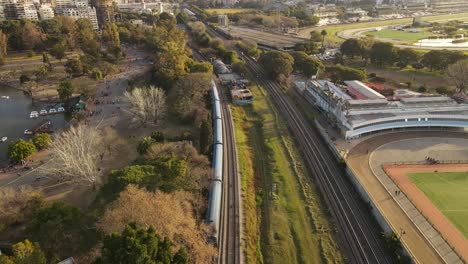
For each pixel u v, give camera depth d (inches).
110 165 4889.3
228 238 3526.1
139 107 6112.2
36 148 5383.9
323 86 7170.3
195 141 5408.5
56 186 4520.2
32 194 3860.7
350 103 6058.1
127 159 5044.3
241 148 5374.0
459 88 7583.7
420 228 3764.8
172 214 3058.6
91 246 3026.6
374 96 6510.8
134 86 7829.7
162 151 4539.9
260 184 4611.2
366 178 4665.4
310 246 3558.1
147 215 2935.5
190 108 6215.6
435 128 6072.8
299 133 5974.4
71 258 2906.0
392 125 5895.7
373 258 3427.7
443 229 3747.5
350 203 4205.2
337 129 5974.4
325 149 5442.9
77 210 3435.0
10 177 4729.3
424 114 5974.4
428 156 5231.3
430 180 4630.9
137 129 6038.4
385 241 3545.8
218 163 4480.8
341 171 4845.0
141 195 3157.0
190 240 3006.9
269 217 3959.2
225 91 7746.1
